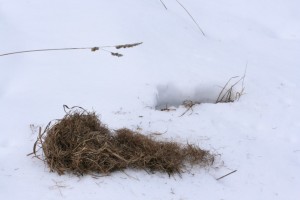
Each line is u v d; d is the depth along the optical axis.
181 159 2.82
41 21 4.14
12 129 2.97
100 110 3.24
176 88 3.72
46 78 3.52
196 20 4.83
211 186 2.71
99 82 3.55
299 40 4.86
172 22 4.56
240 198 2.66
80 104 3.28
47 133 2.75
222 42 4.60
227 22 4.93
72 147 2.67
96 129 2.83
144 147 2.77
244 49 4.54
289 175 2.93
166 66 3.86
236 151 3.07
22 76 3.51
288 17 5.15
